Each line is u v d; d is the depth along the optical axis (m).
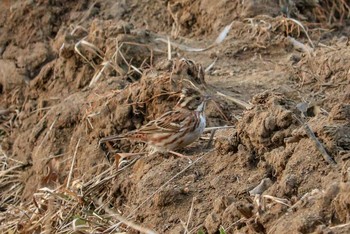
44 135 12.41
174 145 10.14
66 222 10.16
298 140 8.85
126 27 12.80
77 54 12.98
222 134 10.34
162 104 10.91
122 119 11.14
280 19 12.98
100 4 14.79
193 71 11.18
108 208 10.23
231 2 13.54
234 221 8.48
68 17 14.82
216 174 9.45
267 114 9.23
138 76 12.21
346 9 13.90
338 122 8.84
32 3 14.97
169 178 9.66
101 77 12.48
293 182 8.45
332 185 7.82
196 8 13.83
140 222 9.42
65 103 12.29
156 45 12.83
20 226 10.63
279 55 12.52
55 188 11.36
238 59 12.55
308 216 7.71
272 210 8.20
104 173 10.73
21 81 14.03
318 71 11.31
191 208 9.09
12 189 12.36
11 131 13.55
